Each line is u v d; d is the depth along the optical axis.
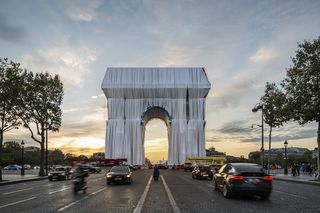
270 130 55.97
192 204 17.70
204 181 39.22
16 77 42.91
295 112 39.25
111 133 127.94
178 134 128.62
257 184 19.69
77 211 15.38
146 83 129.25
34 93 53.28
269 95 52.25
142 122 129.25
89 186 31.33
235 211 15.27
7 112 42.47
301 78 39.19
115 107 129.25
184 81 130.00
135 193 24.05
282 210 15.59
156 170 41.09
